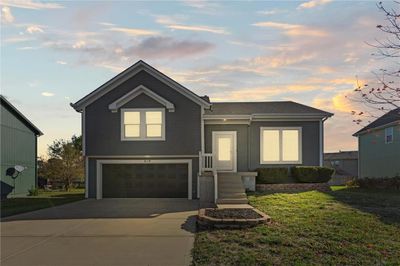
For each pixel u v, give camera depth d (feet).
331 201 48.78
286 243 28.07
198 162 63.98
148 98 64.64
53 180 114.32
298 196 54.44
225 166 70.59
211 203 55.47
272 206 45.57
